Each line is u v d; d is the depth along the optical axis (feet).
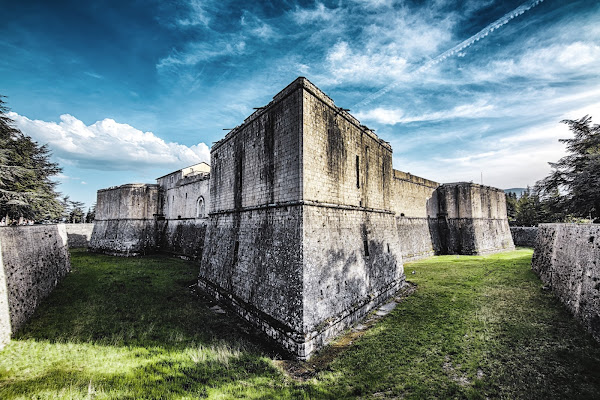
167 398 24.63
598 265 35.29
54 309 45.80
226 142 63.26
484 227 116.37
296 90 40.45
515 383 25.94
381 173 64.03
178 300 54.44
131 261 93.20
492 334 35.50
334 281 41.57
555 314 39.83
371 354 33.22
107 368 29.48
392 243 64.75
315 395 25.86
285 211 41.29
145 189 115.24
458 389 25.59
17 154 81.61
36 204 79.97
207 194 91.81
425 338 36.17
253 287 44.73
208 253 65.00
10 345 33.35
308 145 40.04
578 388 24.67
